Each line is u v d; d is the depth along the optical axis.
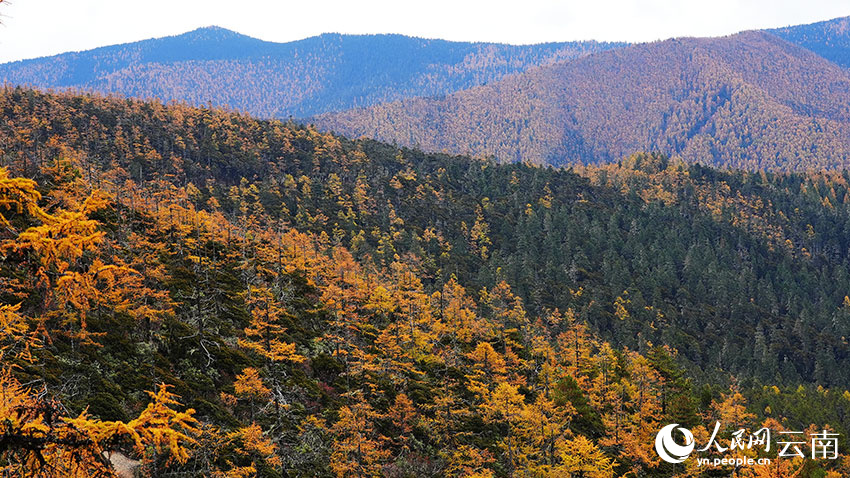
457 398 61.78
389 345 67.31
